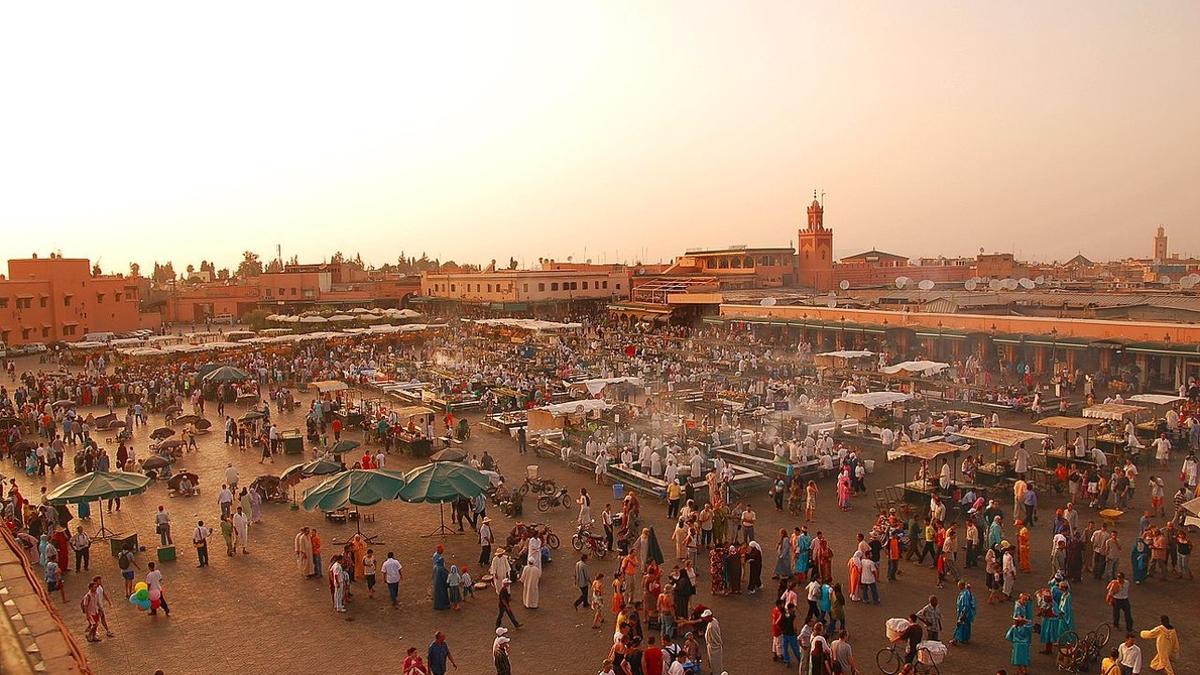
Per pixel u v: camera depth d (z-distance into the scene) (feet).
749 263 312.91
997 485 91.56
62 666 15.81
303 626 61.98
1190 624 59.41
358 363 205.26
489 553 74.49
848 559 74.28
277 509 93.81
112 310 322.34
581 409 116.26
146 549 79.66
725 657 55.98
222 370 157.89
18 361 253.24
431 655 51.67
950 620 61.36
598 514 89.04
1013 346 168.86
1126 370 146.41
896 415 127.54
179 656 57.11
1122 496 85.05
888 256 407.23
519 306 308.40
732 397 145.89
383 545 80.59
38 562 73.26
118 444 126.93
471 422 142.51
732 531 82.02
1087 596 64.54
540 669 54.60
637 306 288.30
